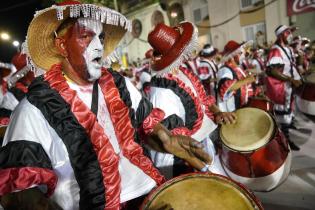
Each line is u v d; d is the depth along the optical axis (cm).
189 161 162
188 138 154
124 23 128
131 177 140
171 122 194
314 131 472
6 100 270
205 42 1560
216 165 251
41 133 117
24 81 279
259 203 127
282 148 239
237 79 371
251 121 254
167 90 204
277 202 289
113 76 144
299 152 402
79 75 128
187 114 211
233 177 245
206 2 1504
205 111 232
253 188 241
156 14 1766
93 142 123
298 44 742
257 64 600
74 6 115
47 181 116
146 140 158
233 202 132
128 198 137
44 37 128
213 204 132
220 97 366
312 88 396
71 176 122
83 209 122
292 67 446
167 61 205
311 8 1166
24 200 110
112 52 149
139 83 722
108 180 124
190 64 497
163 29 208
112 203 125
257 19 1340
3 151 112
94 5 118
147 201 128
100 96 135
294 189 309
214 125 246
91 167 121
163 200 131
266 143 231
